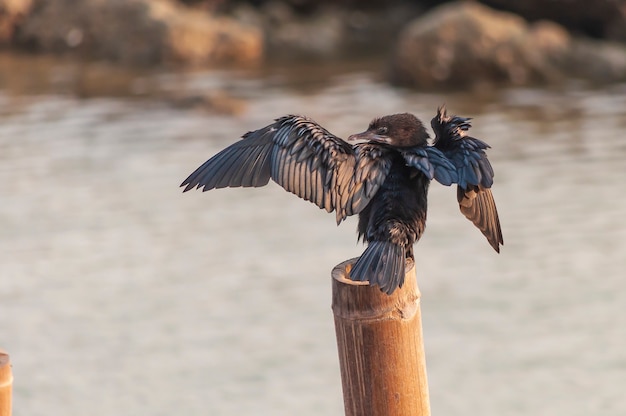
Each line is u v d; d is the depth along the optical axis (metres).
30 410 11.69
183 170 19.64
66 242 16.30
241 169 6.27
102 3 31.19
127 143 21.64
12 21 31.81
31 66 29.94
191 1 33.44
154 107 24.80
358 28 33.66
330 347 12.98
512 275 14.77
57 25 31.38
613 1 29.53
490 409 11.66
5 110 24.89
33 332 13.51
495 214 6.75
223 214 17.44
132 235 16.56
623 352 12.60
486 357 12.77
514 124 22.73
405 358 6.10
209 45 30.38
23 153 21.03
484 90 26.39
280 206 17.80
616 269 14.70
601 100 24.66
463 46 26.83
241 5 34.50
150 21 30.44
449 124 6.66
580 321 13.38
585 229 16.16
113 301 14.31
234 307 13.98
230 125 22.94
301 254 15.61
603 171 18.84
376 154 6.48
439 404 11.84
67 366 12.67
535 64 27.02
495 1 31.25
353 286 6.01
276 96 25.95
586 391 11.98
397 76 27.00
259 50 31.00
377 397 6.12
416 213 6.48
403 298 6.05
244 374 12.40
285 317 13.70
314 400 11.81
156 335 13.38
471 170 6.17
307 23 33.53
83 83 27.80
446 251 15.71
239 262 15.41
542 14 30.66
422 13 34.28
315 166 6.26
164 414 11.55
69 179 19.27
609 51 27.58
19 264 15.54
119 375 12.45
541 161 19.72
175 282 14.84
